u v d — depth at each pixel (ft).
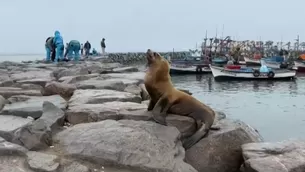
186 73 128.36
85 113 18.81
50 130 15.33
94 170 13.37
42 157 13.10
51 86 26.17
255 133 20.24
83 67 48.26
